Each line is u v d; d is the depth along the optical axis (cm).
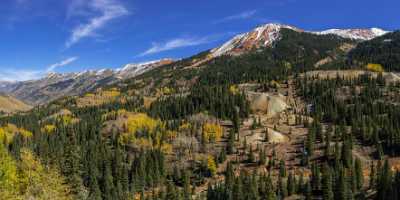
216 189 15938
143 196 15925
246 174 16762
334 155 18150
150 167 18550
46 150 18650
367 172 17400
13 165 8219
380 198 13712
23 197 7250
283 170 17550
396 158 18438
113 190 15938
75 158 15175
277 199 14875
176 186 18000
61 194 8369
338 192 13988
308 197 14612
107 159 18700
